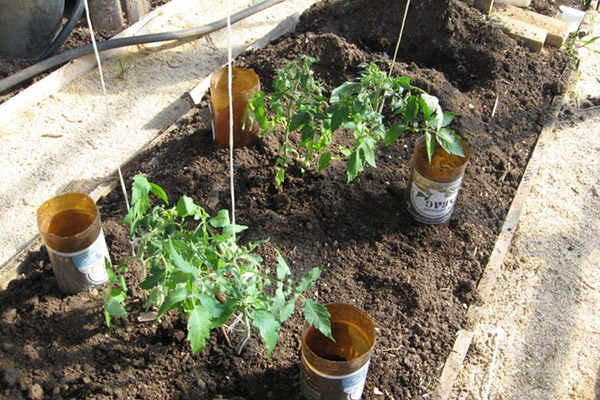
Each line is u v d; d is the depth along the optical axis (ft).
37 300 3.05
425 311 3.21
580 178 4.18
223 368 2.89
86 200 2.99
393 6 4.76
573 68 4.76
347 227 3.56
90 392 2.76
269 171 3.78
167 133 4.09
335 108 3.27
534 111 4.39
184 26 5.19
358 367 2.53
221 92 3.57
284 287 3.23
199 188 3.67
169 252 2.49
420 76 4.38
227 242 2.75
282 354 2.96
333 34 4.51
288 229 3.50
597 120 4.58
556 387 3.13
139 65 4.82
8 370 2.78
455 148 3.21
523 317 3.41
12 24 4.62
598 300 3.52
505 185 3.91
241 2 5.49
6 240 3.66
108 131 4.32
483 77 4.62
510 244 3.75
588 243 3.80
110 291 2.77
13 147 4.17
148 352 2.91
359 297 3.25
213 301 2.37
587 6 5.57
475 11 4.87
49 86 4.51
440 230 3.59
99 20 5.07
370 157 3.23
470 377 3.13
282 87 3.48
